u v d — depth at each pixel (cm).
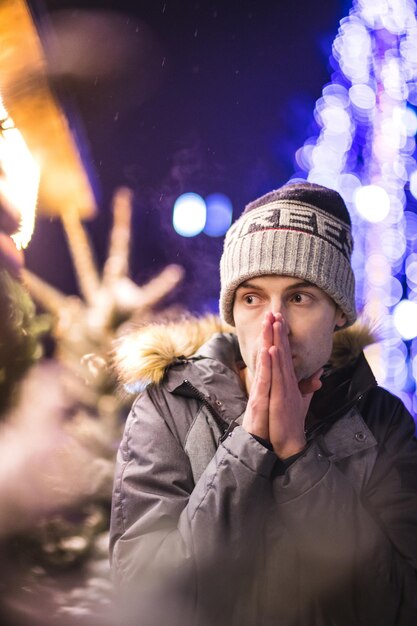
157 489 137
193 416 142
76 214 322
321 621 133
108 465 261
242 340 139
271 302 136
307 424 146
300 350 136
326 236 139
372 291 515
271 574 133
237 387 143
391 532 138
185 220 527
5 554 111
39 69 149
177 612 128
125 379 148
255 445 129
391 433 145
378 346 211
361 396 146
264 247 135
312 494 130
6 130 121
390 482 140
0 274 108
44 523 114
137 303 322
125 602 128
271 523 134
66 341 305
